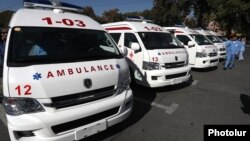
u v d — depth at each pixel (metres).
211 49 10.16
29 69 2.84
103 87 3.29
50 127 2.76
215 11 27.89
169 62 6.12
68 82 2.92
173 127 4.25
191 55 10.09
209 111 5.11
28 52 3.19
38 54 3.21
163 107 5.30
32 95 2.71
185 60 6.69
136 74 6.42
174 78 6.24
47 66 2.97
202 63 9.80
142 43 6.34
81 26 4.14
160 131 4.07
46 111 2.77
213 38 14.15
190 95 6.32
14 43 3.23
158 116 4.76
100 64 3.44
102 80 3.27
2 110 4.86
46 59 3.16
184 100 5.86
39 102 2.73
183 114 4.90
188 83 7.75
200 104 5.57
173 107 5.32
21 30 3.44
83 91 3.04
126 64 3.93
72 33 3.87
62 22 3.96
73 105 2.99
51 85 2.79
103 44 4.09
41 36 3.51
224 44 14.10
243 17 27.03
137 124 4.34
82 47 3.73
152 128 4.18
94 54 3.71
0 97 3.45
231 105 5.54
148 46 6.30
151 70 5.95
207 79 8.56
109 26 8.09
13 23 3.50
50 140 2.79
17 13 3.76
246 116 4.85
